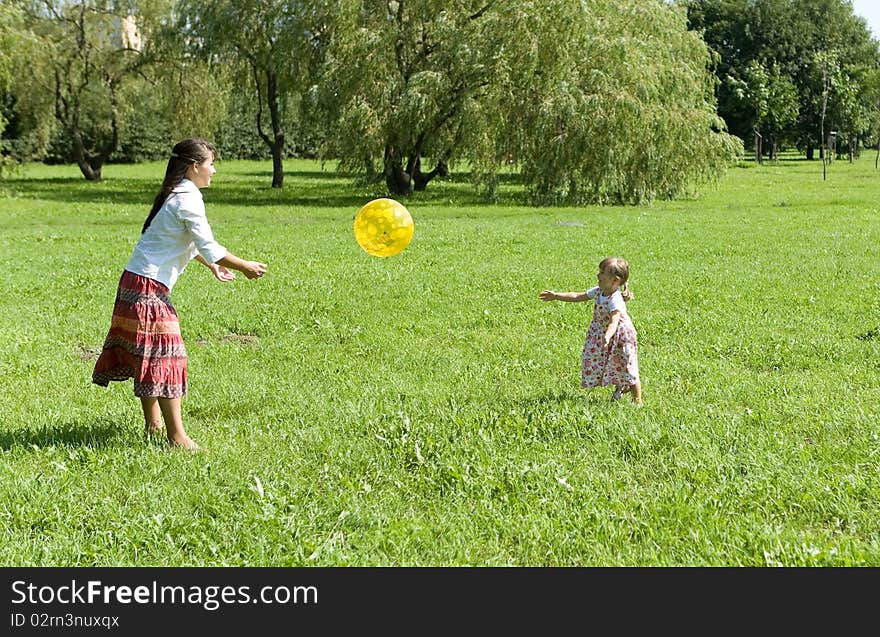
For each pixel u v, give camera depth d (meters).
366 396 9.38
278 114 51.84
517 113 38.09
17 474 7.02
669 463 7.26
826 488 6.53
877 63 108.31
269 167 76.75
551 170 38.22
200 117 55.00
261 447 7.75
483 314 14.33
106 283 17.52
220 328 13.32
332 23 40.81
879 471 6.91
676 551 5.77
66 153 75.94
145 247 7.73
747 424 8.24
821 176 67.12
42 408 9.00
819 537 5.91
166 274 7.77
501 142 38.66
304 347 12.16
